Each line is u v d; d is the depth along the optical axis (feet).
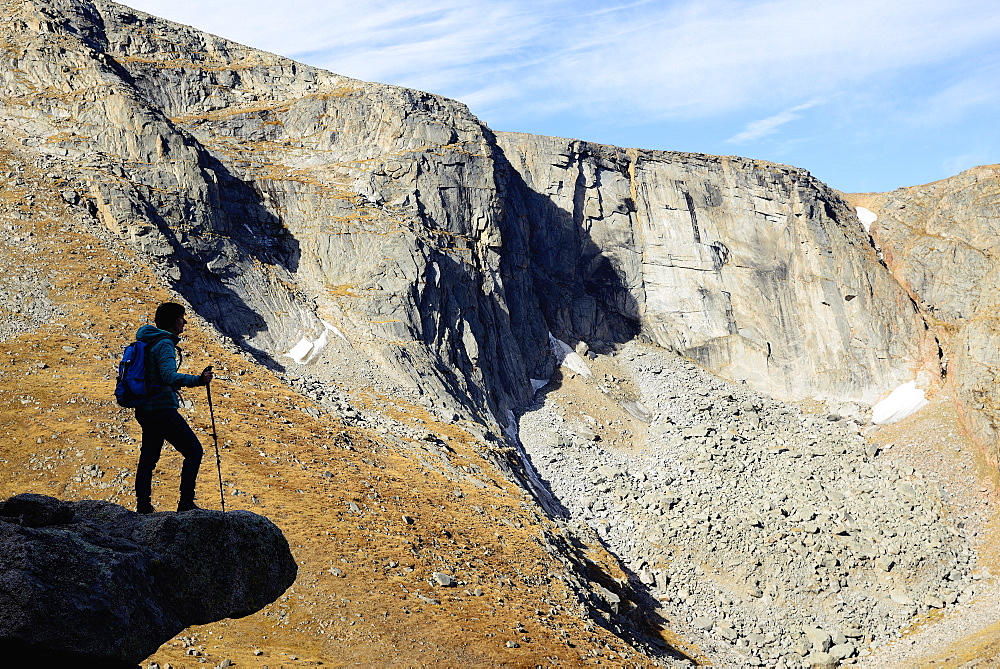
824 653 230.07
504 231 366.84
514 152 410.52
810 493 300.81
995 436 329.31
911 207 447.42
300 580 145.07
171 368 42.01
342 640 134.92
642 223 422.00
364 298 286.66
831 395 390.01
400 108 338.95
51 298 203.41
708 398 368.27
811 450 332.19
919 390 378.53
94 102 265.54
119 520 38.81
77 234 228.43
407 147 334.44
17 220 223.51
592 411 349.61
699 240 418.51
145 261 236.22
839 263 413.39
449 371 289.53
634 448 337.52
